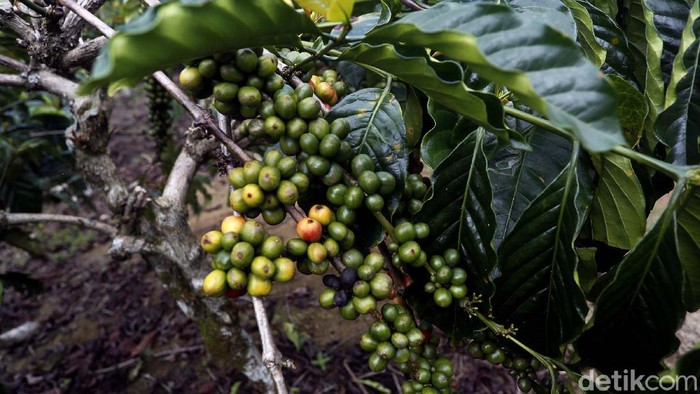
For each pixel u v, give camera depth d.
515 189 0.47
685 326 0.78
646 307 0.38
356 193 0.38
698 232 0.42
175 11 0.30
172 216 0.71
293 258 0.38
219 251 0.37
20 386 1.24
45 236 1.90
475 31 0.33
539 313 0.42
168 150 1.07
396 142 0.43
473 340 0.44
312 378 1.20
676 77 0.45
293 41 0.36
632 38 0.57
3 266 1.76
